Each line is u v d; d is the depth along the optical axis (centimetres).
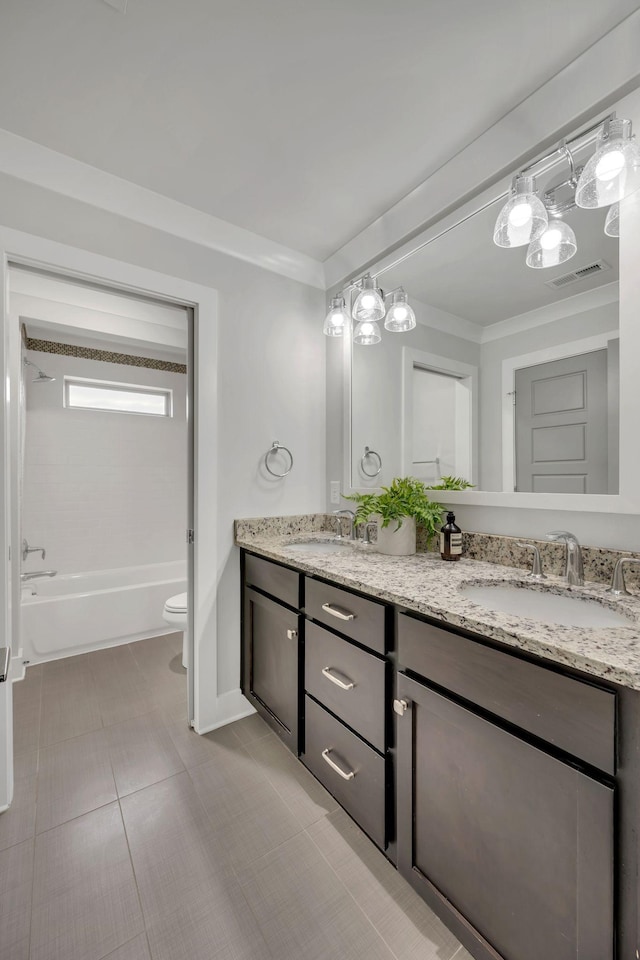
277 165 156
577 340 125
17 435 230
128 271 168
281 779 156
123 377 340
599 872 68
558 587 115
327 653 137
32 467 302
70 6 101
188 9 102
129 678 232
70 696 213
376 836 115
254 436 206
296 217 188
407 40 110
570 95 119
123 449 338
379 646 115
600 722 69
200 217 184
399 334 186
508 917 82
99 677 233
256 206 180
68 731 183
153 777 156
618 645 74
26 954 97
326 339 233
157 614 296
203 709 186
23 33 108
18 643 231
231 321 198
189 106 130
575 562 118
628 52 107
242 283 202
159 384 357
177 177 162
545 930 76
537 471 136
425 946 100
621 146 99
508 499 144
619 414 115
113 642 278
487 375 151
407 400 182
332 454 228
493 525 150
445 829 96
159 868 119
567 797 72
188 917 106
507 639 81
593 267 121
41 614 252
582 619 109
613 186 103
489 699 86
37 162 148
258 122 137
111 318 294
